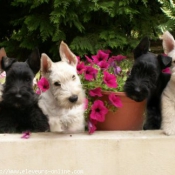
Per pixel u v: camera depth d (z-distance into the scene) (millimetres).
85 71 1691
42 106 1636
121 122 1702
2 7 3004
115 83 1658
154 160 1649
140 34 2850
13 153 1588
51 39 2660
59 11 2479
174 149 1650
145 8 2783
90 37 2660
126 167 1643
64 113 1638
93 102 1695
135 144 1634
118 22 2775
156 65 1625
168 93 1656
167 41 1740
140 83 1578
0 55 1645
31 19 2590
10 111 1625
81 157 1620
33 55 1632
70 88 1540
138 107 1692
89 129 1649
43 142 1596
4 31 3135
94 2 2541
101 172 1636
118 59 1851
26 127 1652
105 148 1625
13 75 1582
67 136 1629
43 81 1593
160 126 1738
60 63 1620
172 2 2848
